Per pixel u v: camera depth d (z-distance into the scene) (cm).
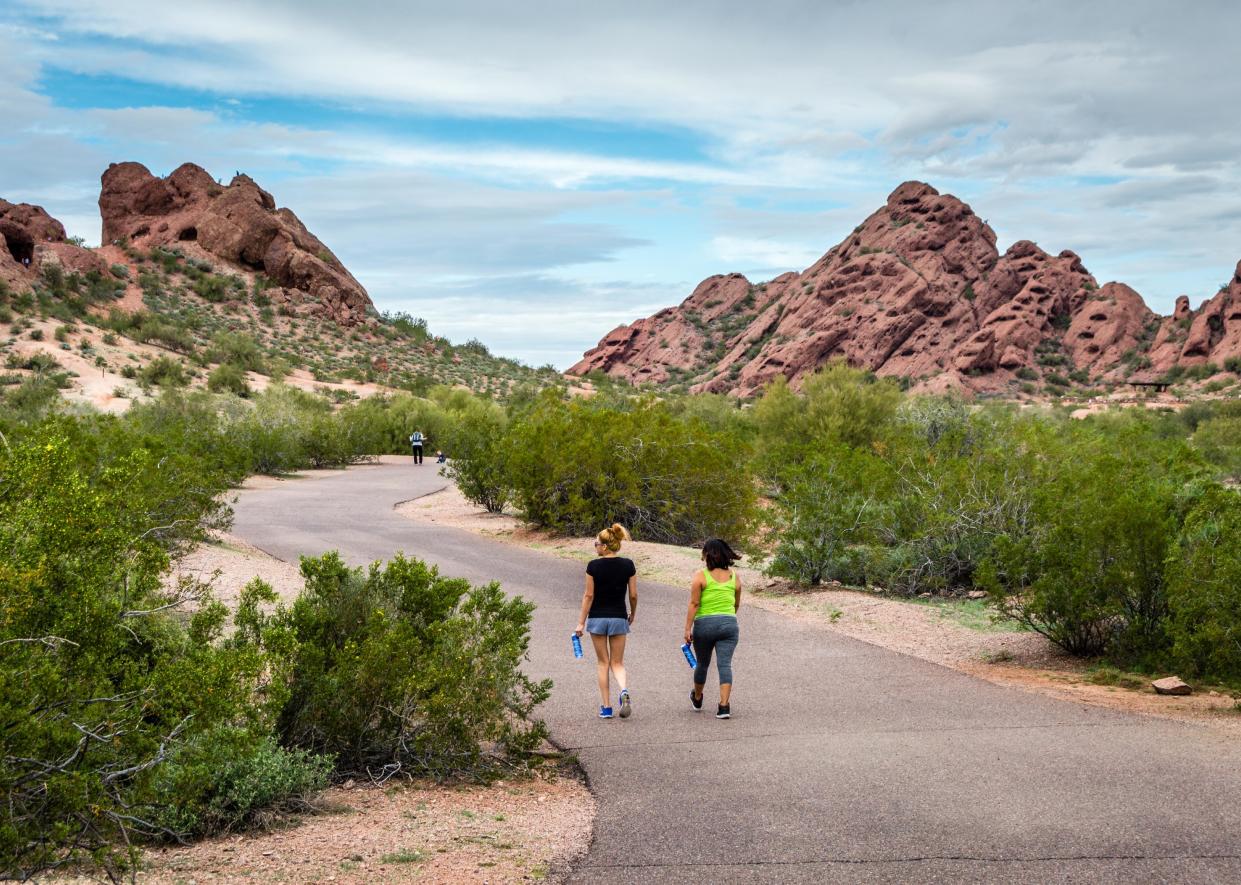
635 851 499
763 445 3334
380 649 642
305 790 566
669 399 5425
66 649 430
